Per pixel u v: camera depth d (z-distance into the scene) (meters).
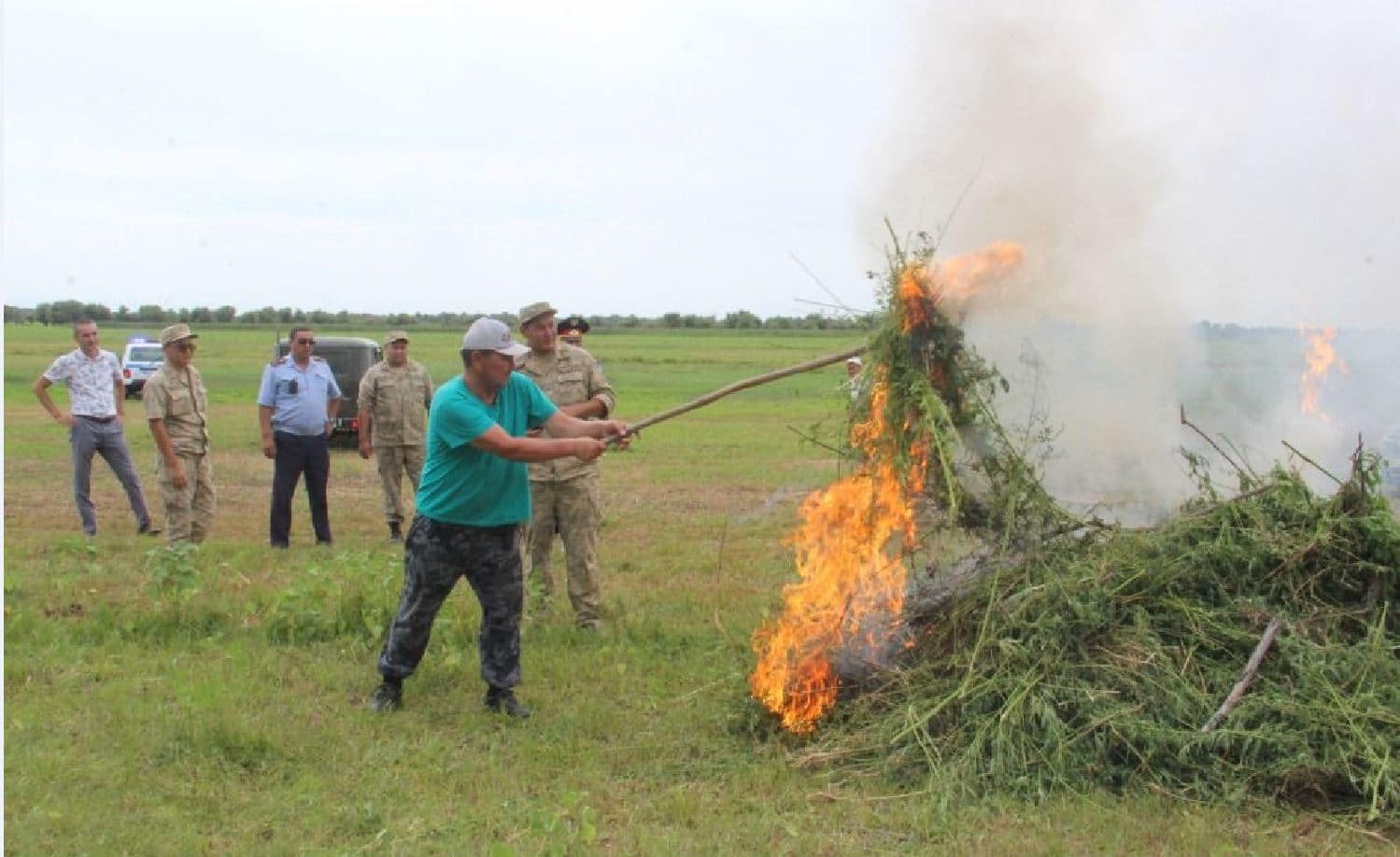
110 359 12.35
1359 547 5.88
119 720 6.16
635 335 106.12
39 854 4.66
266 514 14.16
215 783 5.43
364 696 6.78
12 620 7.91
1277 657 5.57
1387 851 4.72
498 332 6.30
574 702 6.64
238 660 7.18
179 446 10.82
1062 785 5.26
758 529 12.67
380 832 4.89
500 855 4.38
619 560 10.82
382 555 10.61
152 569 8.45
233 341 81.06
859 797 5.29
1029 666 5.67
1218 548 5.96
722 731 6.14
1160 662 5.56
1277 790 5.13
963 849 4.77
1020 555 6.19
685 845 4.79
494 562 6.43
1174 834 4.84
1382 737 5.11
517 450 6.20
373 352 23.25
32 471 17.98
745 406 33.50
